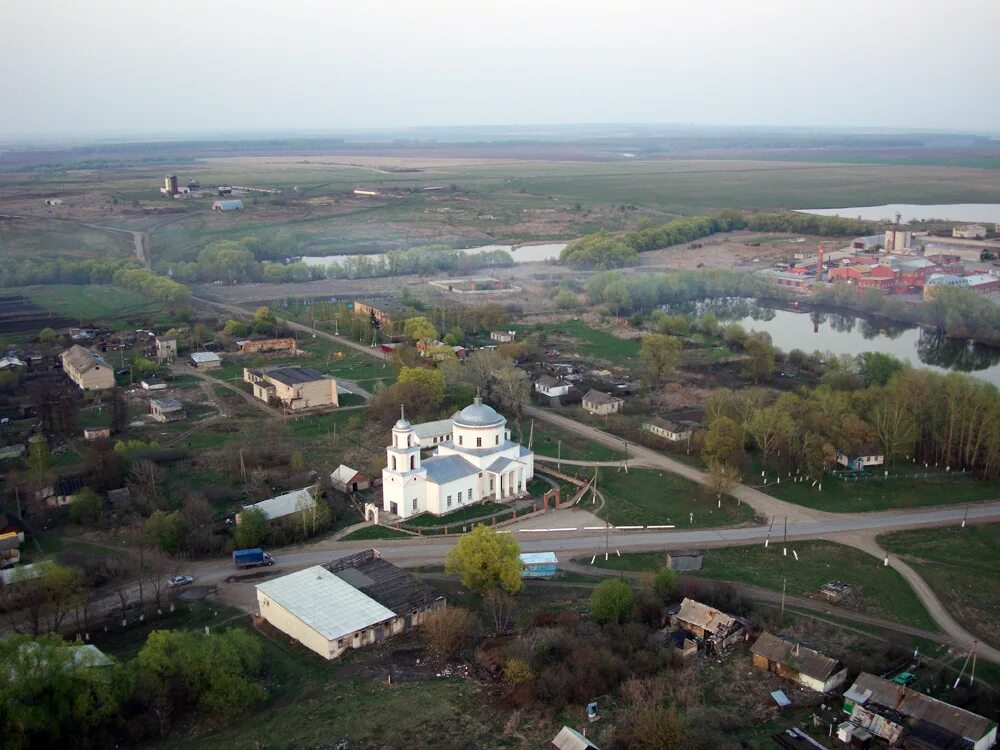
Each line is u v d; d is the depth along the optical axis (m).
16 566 138.50
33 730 97.75
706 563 148.25
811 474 180.75
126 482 176.88
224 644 111.12
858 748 100.44
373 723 104.19
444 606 131.75
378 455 196.75
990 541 156.25
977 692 110.62
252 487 179.00
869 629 127.00
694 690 109.94
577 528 162.62
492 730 103.19
